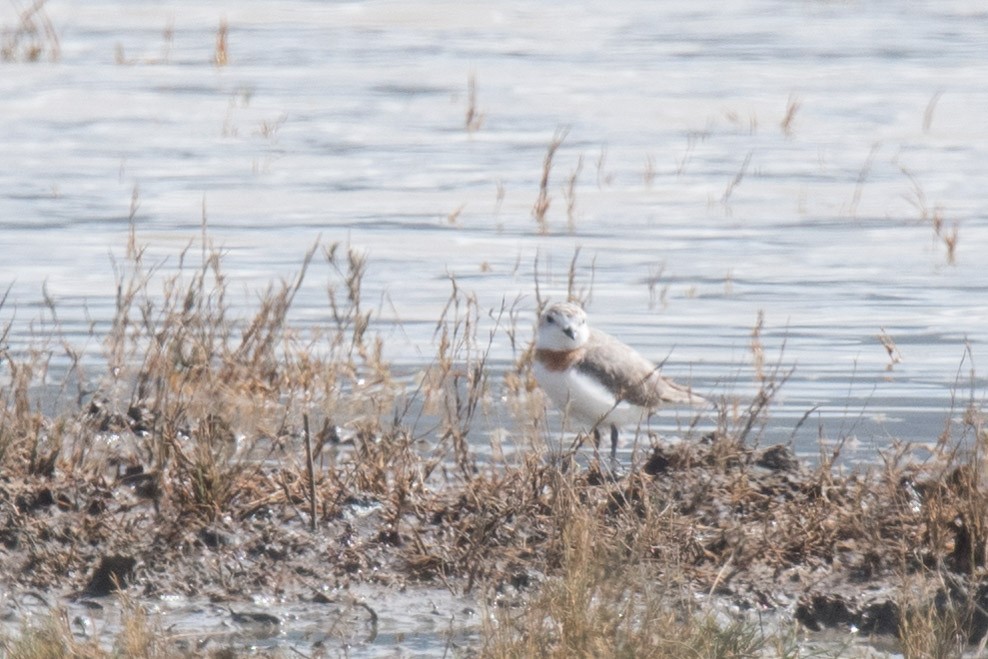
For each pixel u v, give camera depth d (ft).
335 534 30.40
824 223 68.59
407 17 140.05
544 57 117.80
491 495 31.27
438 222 67.67
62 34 127.13
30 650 22.99
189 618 27.27
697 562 29.37
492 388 43.68
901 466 34.96
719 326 51.52
